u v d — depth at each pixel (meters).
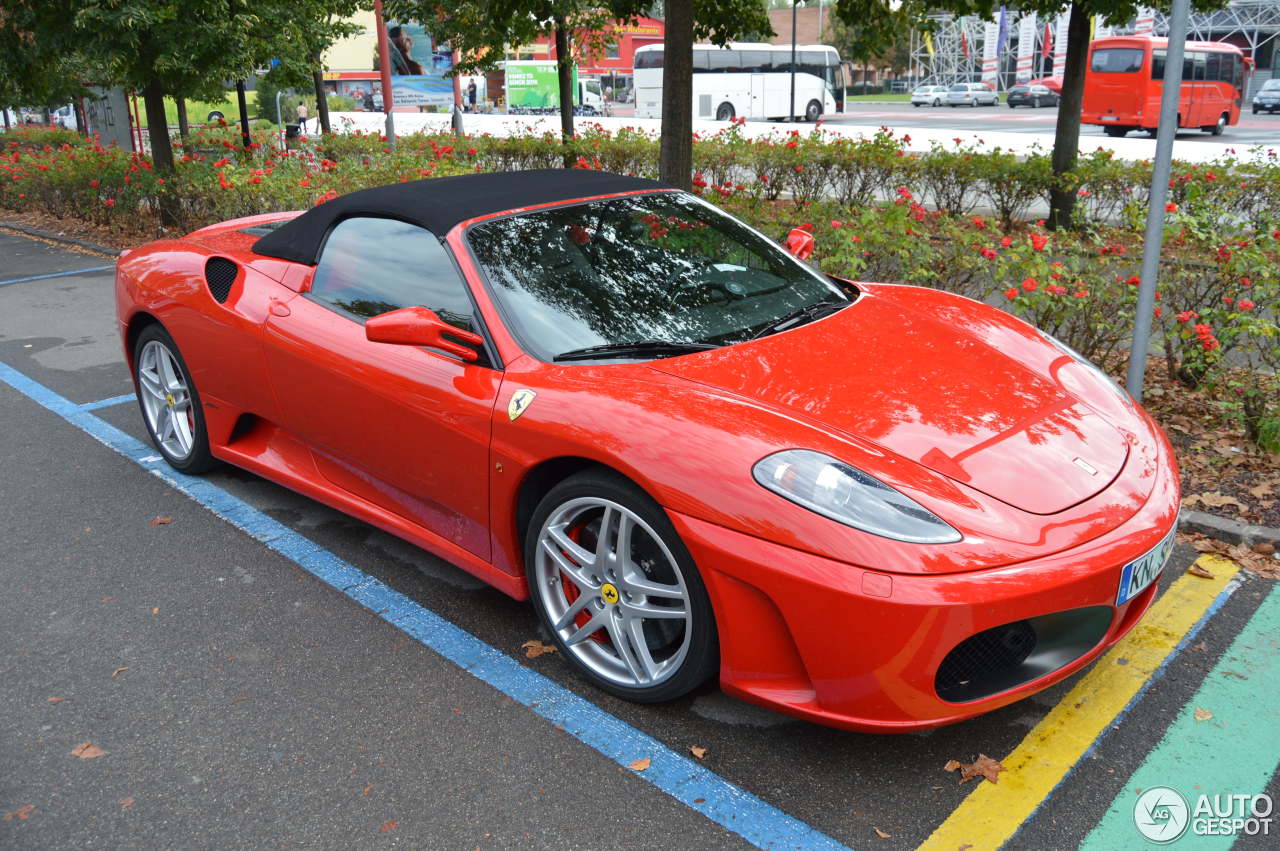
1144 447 2.74
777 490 2.32
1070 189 10.39
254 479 4.52
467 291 3.10
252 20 11.03
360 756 2.61
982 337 3.22
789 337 3.03
